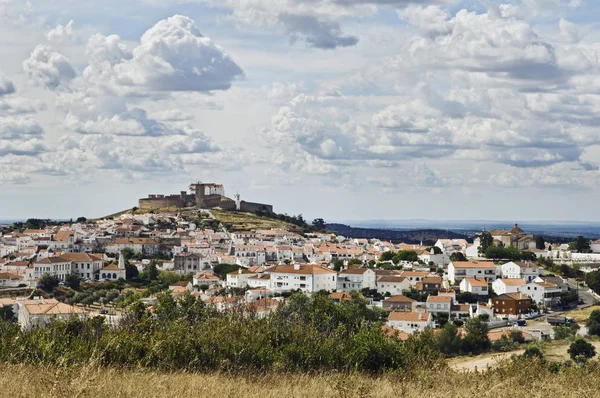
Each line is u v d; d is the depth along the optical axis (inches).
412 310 6624.0
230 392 1117.1
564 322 6127.0
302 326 1875.0
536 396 1202.6
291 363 1619.1
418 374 1448.1
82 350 1501.0
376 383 1314.0
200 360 1576.0
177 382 1171.9
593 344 4869.6
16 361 1412.4
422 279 7755.9
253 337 1715.1
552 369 1622.8
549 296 7253.9
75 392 991.6
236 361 1582.2
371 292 7593.5
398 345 1749.5
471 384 1309.1
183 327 1722.4
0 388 1036.5
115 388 1055.0
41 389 1009.5
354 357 1675.7
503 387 1252.5
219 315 2014.0
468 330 5216.5
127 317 1902.1
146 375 1250.6
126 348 1544.0
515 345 4992.6
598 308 6973.4
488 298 7268.7
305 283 7657.5
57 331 1633.9
